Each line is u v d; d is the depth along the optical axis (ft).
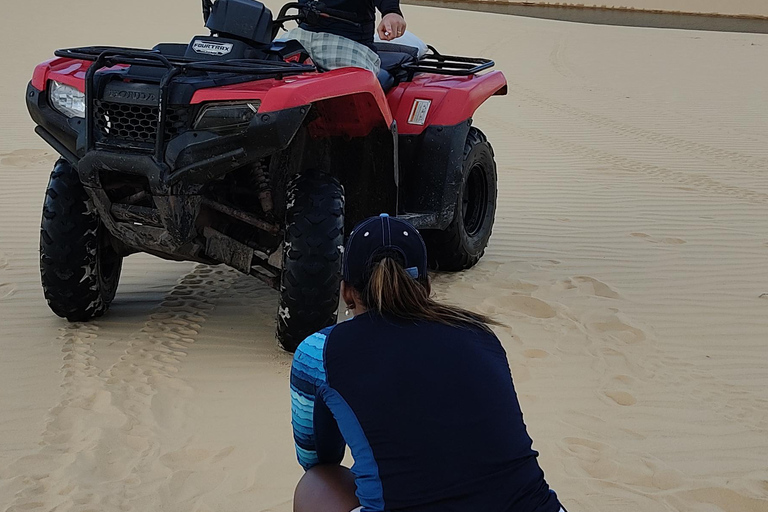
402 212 17.58
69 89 13.73
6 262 19.31
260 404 12.69
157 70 13.33
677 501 10.81
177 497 10.41
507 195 27.55
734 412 13.29
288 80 13.57
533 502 6.69
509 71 58.34
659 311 17.47
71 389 12.92
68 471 10.73
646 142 37.78
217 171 12.87
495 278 19.11
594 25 90.27
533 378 14.07
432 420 6.70
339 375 6.97
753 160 34.58
